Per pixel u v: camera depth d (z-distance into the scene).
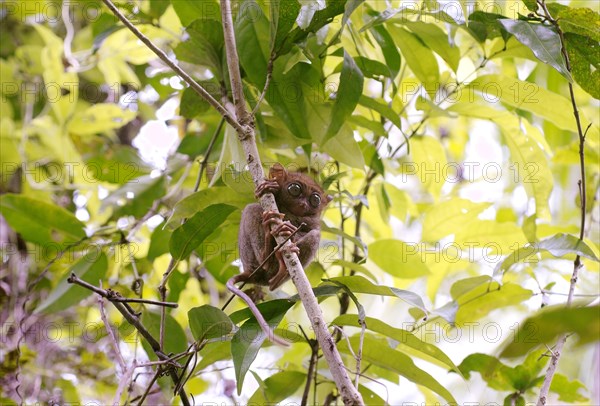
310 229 9.29
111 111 13.69
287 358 11.41
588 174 11.94
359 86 8.56
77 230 11.13
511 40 9.90
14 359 11.47
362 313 7.61
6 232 13.35
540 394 7.59
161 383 9.16
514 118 10.58
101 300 8.40
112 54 13.59
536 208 10.60
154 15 11.41
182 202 8.71
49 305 10.27
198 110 10.29
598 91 9.13
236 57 7.89
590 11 8.74
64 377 11.98
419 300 7.99
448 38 9.55
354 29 10.24
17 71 14.81
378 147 11.00
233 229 9.90
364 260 9.43
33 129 13.71
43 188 13.61
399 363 8.79
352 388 5.93
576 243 8.39
